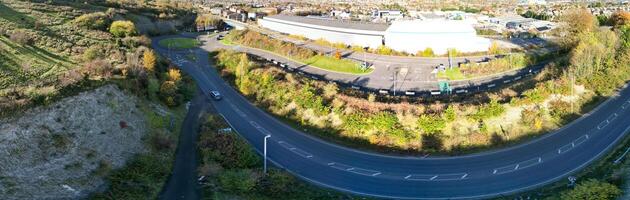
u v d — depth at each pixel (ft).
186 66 353.92
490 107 246.27
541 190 192.34
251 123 253.03
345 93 270.26
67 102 194.18
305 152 224.74
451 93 284.20
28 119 176.96
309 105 257.55
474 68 329.52
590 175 202.39
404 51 380.37
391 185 198.59
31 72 211.00
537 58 353.10
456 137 231.50
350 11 652.89
